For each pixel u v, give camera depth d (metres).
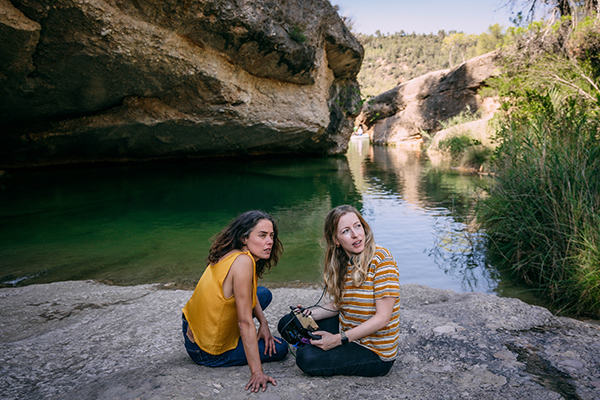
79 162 15.77
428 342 2.64
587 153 5.17
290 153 21.73
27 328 3.28
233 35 10.12
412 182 12.32
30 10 6.88
